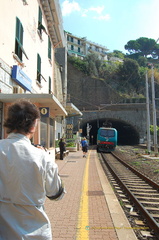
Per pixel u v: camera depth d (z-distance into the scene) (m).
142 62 78.75
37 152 1.64
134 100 49.25
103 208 5.38
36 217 1.54
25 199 1.50
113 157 22.05
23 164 1.54
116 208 5.38
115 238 3.81
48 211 5.18
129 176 11.24
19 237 1.42
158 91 60.06
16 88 9.93
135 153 26.02
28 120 1.74
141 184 9.28
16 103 1.82
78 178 9.27
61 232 4.02
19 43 10.21
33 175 1.54
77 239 3.75
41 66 14.88
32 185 1.53
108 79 57.94
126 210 5.68
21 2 10.65
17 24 10.02
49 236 1.57
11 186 1.50
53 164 1.70
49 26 17.09
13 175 1.51
